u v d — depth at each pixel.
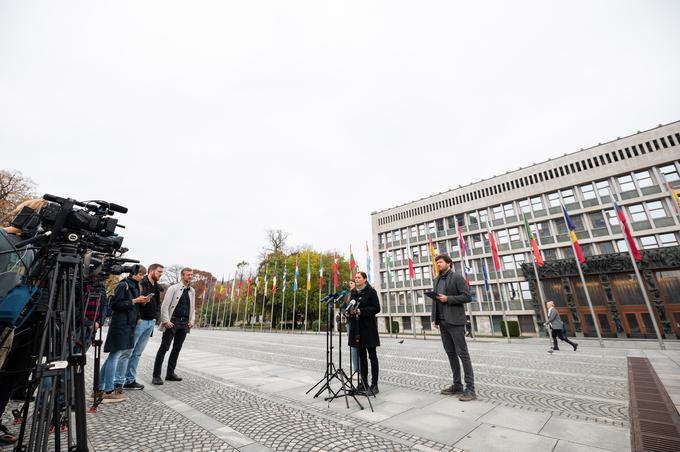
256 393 5.20
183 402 4.64
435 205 39.78
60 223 2.46
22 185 26.20
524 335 28.44
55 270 2.37
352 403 4.58
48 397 2.24
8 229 3.18
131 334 4.92
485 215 35.44
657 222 25.05
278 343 16.38
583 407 4.32
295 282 34.47
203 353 11.37
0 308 2.54
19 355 3.12
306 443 3.12
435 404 4.52
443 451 2.92
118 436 3.30
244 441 3.18
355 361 5.22
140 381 6.21
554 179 30.59
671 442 3.03
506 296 31.94
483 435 3.30
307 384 5.93
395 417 3.93
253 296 44.19
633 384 5.88
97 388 3.44
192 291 6.63
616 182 27.28
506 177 34.06
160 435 3.34
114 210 2.99
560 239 29.66
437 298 4.94
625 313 22.66
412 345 16.58
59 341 2.46
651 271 22.09
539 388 5.58
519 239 32.25
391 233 44.12
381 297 42.66
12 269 3.04
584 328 24.02
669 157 24.97
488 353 12.24
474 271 34.97
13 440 3.19
